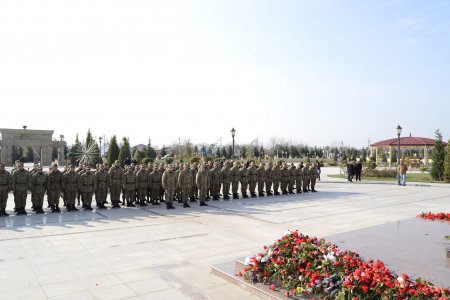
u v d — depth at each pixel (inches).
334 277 203.0
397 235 296.5
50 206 527.8
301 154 3358.8
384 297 178.9
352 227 421.4
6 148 1847.9
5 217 478.9
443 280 192.9
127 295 221.1
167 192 555.8
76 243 343.0
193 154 1400.1
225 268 257.8
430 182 1091.9
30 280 246.5
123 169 594.9
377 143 1748.3
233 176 690.8
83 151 1752.0
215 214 506.6
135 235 376.5
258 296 217.3
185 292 225.3
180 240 356.5
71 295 221.3
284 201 652.7
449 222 353.7
